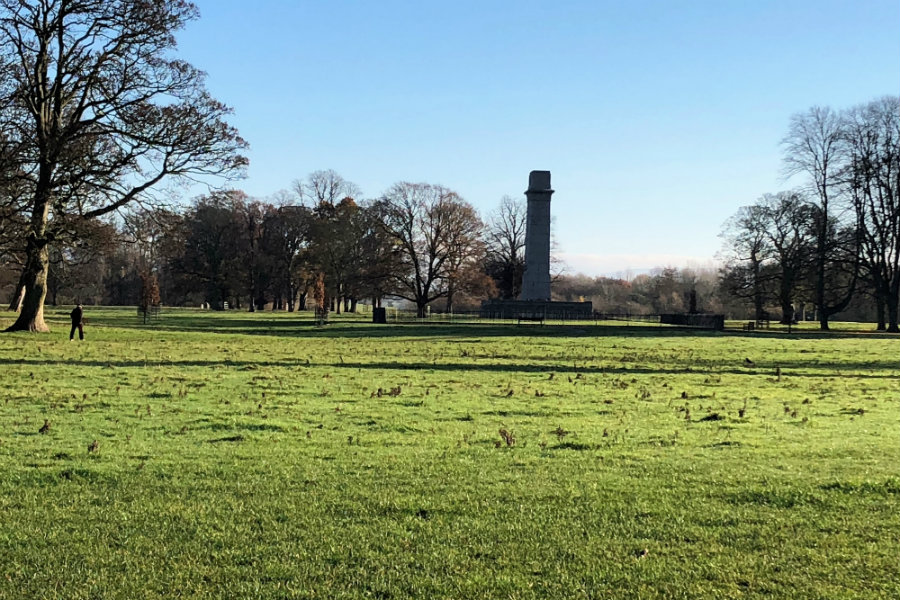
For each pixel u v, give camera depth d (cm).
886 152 7075
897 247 7119
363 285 8719
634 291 15200
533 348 3934
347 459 1109
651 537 766
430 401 1800
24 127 3669
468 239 8688
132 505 852
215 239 10106
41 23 3747
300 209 10406
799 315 11212
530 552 720
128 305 11325
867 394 2130
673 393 2078
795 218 8050
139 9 3669
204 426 1388
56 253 4591
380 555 708
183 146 3819
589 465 1089
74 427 1344
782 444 1285
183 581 648
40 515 813
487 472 1033
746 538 762
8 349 2942
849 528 793
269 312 10006
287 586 638
